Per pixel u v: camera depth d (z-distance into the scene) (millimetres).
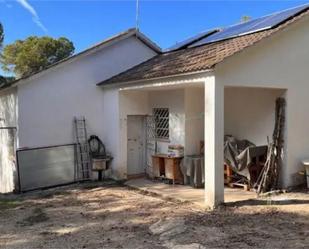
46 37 38188
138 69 14586
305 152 12203
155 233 7809
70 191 13047
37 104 13805
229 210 9586
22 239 7723
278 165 11867
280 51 11297
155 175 14328
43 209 10562
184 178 13367
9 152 15109
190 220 8719
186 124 13438
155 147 14945
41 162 13922
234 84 10227
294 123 11906
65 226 8656
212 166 9969
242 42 11328
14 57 37031
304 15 11383
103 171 15047
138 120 15539
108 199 11570
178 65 11672
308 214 9031
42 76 13859
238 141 12672
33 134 13758
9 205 11305
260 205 10023
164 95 14391
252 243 7004
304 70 11977
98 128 15242
